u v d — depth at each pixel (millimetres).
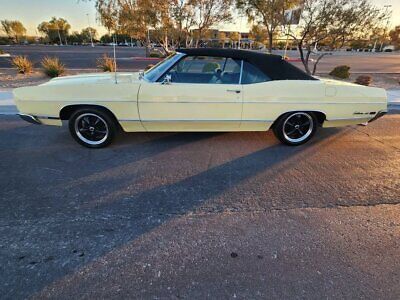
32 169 3438
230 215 2631
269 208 2760
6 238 2242
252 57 4004
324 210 2748
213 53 3959
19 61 12609
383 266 2082
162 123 3986
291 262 2096
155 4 10938
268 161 3852
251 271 2004
